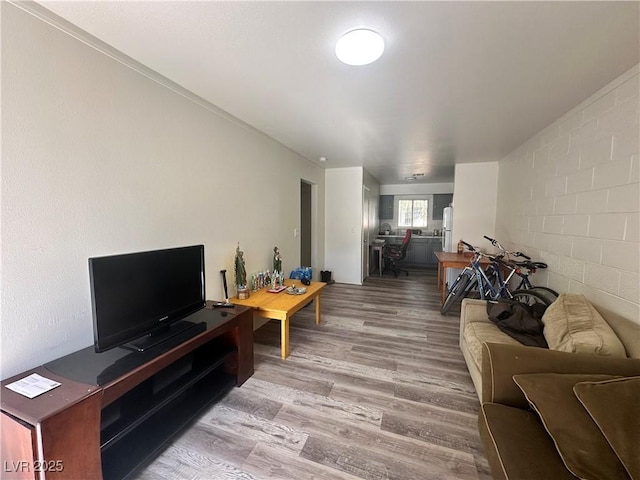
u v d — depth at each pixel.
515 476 0.98
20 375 1.26
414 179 6.95
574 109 2.35
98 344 1.36
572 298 1.93
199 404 1.78
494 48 1.55
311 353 2.67
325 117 2.64
